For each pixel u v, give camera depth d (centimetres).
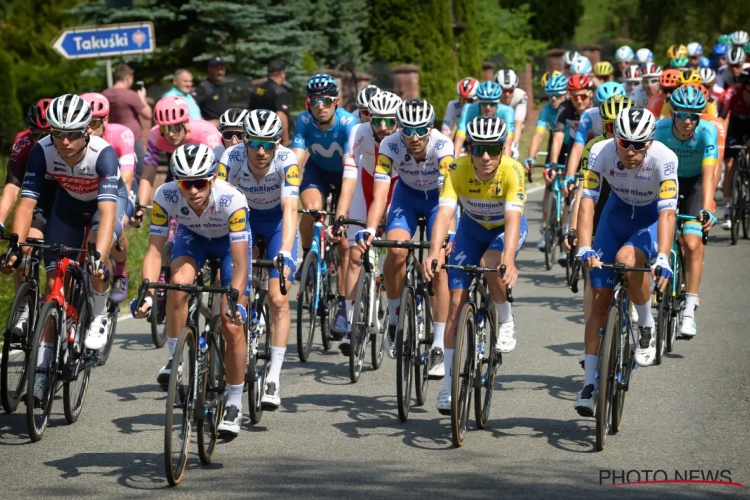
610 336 1653
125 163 2275
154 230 1711
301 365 2334
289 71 5838
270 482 1528
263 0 5628
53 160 1906
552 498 1433
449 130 3681
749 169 3909
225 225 1698
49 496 1473
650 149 1838
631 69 4138
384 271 2072
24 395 2003
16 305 1759
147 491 1493
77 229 2034
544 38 11900
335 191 2705
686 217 2311
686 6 10856
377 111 2138
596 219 2088
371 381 2181
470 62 8819
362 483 1514
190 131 2439
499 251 1852
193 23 5625
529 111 9625
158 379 1797
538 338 2520
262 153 1903
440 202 1852
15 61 7356
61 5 7562
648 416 1847
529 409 1922
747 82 3700
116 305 2331
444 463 1608
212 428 1630
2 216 1983
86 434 1800
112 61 5653
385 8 7612
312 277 2398
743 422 1794
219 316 1669
